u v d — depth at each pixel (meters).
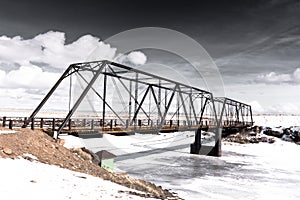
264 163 31.52
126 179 14.84
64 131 17.48
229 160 33.16
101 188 8.91
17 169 8.84
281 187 20.47
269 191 19.20
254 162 32.03
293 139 52.62
